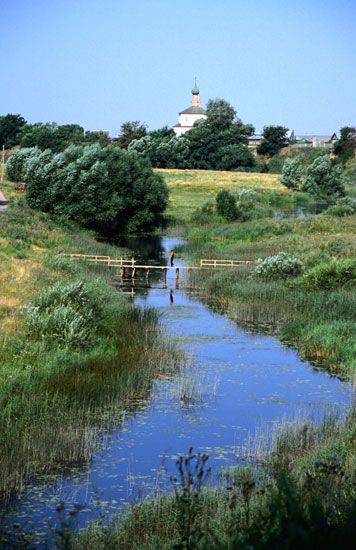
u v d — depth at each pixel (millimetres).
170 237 87375
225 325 38938
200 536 11172
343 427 20969
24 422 20781
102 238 84750
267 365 30656
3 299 36625
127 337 32625
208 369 29750
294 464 17719
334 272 44688
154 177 94000
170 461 19578
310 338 33750
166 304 45312
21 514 16219
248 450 20188
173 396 25844
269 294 43000
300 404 25094
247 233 79312
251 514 13258
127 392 25344
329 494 12938
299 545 9062
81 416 22625
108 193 86688
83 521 15789
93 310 33781
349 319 36156
